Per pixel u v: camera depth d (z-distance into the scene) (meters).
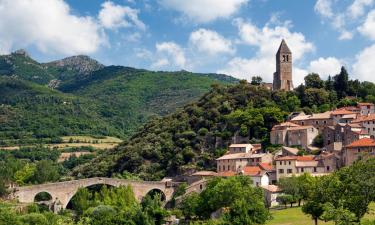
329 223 155.88
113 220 178.75
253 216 160.00
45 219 167.12
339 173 142.12
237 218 156.50
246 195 174.38
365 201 120.50
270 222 167.62
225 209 177.12
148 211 189.50
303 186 191.62
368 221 113.00
